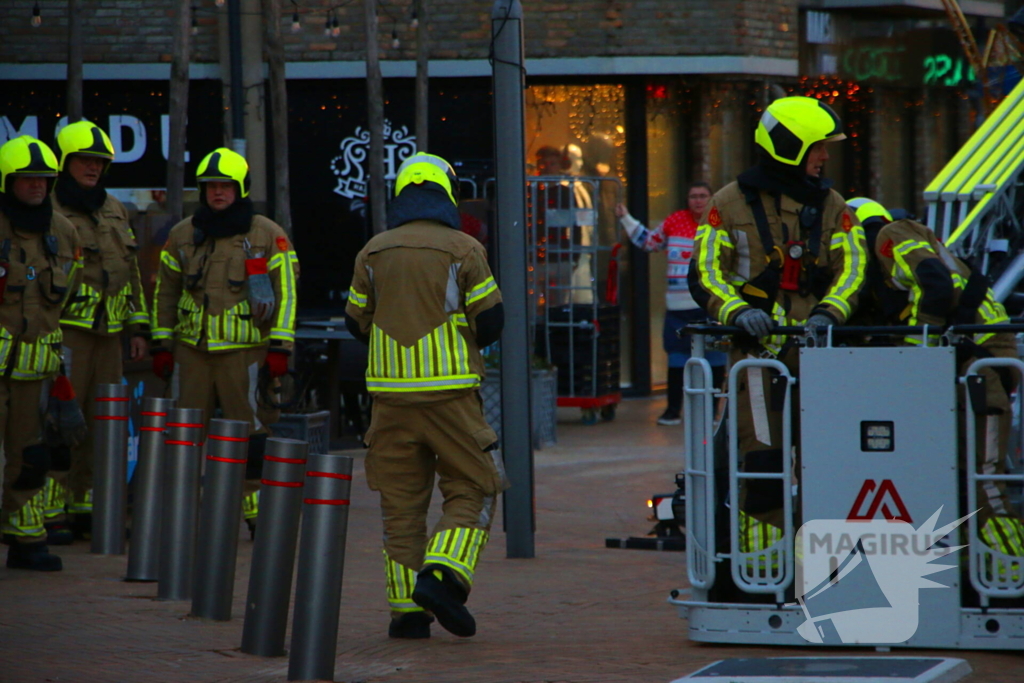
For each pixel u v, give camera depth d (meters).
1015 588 19.53
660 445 49.06
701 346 20.73
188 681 19.02
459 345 21.44
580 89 61.03
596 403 53.53
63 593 25.81
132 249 32.41
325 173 61.62
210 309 30.61
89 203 31.25
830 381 19.77
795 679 17.59
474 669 19.61
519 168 31.03
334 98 61.22
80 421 27.98
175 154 46.66
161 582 25.44
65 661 20.08
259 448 31.20
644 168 61.47
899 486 19.69
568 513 37.38
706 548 20.75
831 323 20.22
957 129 74.44
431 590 20.59
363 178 61.38
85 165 31.23
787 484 20.03
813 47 64.81
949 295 20.56
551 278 58.44
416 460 21.77
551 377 49.16
